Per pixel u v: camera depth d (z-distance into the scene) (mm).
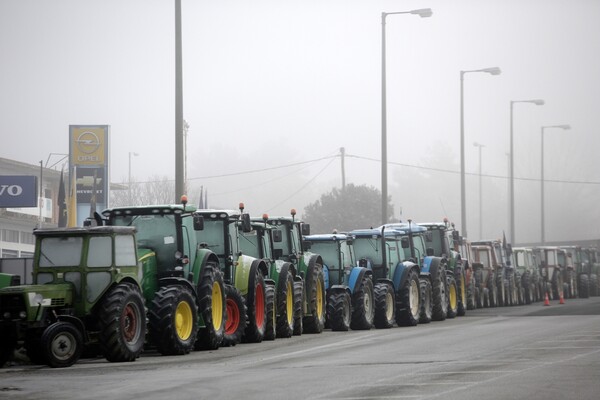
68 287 47812
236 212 62969
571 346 50000
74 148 117062
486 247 117438
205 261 55969
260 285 63469
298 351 52281
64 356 46156
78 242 48469
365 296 76625
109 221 55438
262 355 50375
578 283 161500
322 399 31266
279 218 71062
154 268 53906
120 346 47438
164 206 55000
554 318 80125
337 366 42250
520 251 133000
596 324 69438
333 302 74000
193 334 53062
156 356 51625
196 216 55156
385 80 113312
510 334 59781
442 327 71688
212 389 34469
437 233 98250
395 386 34281
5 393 34844
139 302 49469
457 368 40156
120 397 32844
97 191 116875
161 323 51188
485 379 35875
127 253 49594
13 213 136375
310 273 71125
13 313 46344
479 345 51906
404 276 82000
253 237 67438
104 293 48094
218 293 57188
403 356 46594
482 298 112062
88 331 48406
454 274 97438
